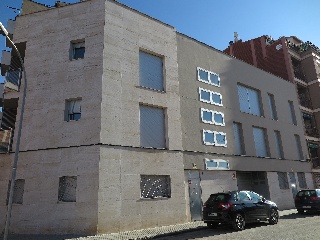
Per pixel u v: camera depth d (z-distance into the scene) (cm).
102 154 1237
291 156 2388
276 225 1263
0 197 1283
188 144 1608
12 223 1223
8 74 1497
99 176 1201
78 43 1470
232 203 1154
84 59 1395
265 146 2205
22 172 1289
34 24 1534
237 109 2022
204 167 1644
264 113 2267
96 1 1493
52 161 1272
